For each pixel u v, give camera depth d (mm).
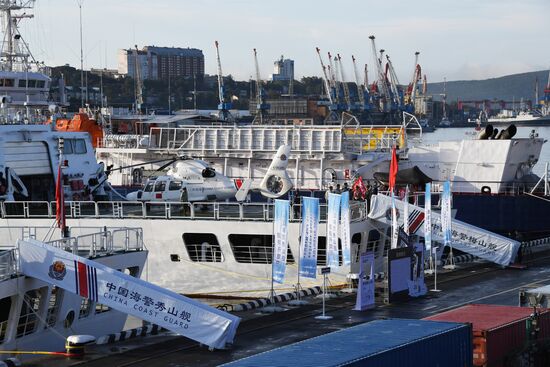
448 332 33250
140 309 38094
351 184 76688
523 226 78750
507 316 37594
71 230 55375
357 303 48312
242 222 55250
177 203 56719
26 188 60125
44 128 61094
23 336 38875
